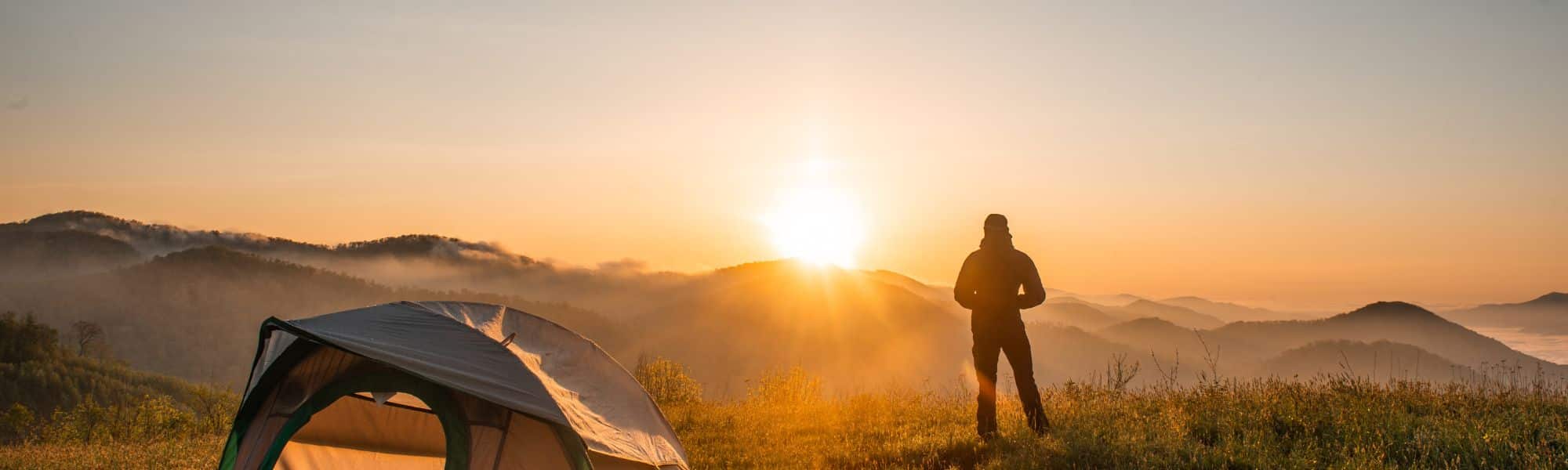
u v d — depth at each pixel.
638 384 7.99
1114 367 11.76
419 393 6.68
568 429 6.51
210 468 10.02
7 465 11.18
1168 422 8.84
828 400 15.16
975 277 9.42
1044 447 8.20
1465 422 7.99
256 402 7.24
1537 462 6.71
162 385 133.75
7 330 131.75
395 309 7.16
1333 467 6.98
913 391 14.26
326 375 7.03
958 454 8.99
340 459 7.77
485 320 7.36
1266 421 8.66
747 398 17.36
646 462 6.90
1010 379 11.03
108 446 13.41
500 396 6.41
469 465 6.46
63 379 120.25
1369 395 9.55
